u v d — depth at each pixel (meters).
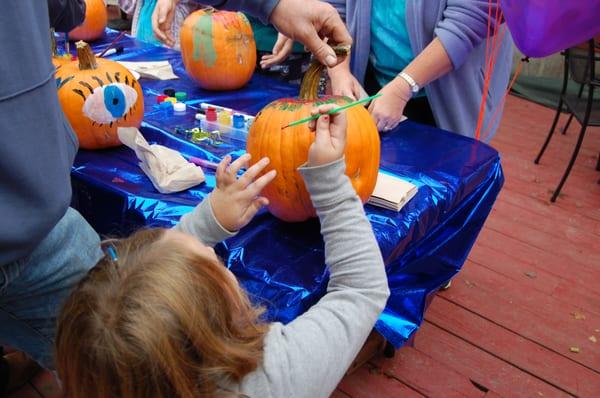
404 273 1.30
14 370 1.57
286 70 2.10
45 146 0.68
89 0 2.12
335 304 0.78
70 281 0.89
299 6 1.10
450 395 1.63
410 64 1.52
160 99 1.63
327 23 1.12
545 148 3.12
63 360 0.65
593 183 2.94
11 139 0.63
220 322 0.65
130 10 2.70
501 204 2.69
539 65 4.31
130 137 1.20
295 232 1.04
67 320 0.64
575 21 1.18
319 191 0.83
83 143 1.32
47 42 0.70
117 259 0.67
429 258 1.35
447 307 1.98
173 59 2.07
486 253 2.30
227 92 1.77
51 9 1.11
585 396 1.64
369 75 1.87
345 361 0.74
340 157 0.83
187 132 1.42
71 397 0.67
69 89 1.25
